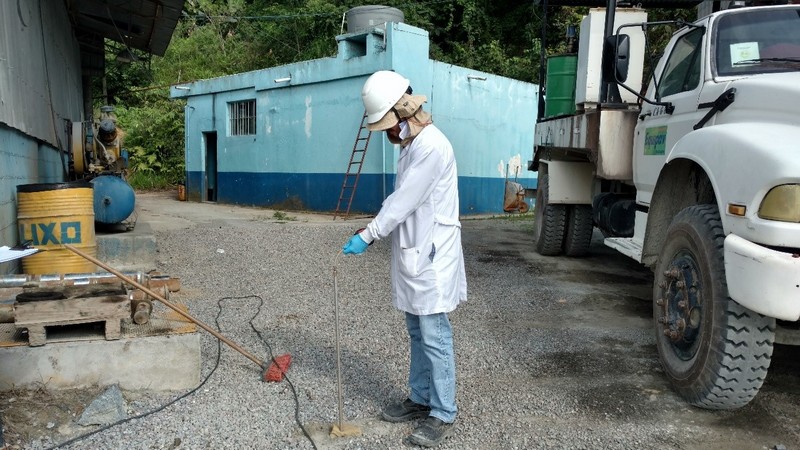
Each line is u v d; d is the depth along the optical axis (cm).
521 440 321
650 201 505
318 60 1462
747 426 337
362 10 1403
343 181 1443
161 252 836
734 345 321
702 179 405
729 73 430
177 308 370
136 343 365
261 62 2764
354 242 306
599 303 591
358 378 397
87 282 387
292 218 1343
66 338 363
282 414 346
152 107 2655
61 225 561
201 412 345
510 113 1645
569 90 801
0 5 527
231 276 702
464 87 1483
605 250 905
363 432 328
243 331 489
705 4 579
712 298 335
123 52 1470
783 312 293
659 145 504
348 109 1411
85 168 786
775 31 447
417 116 304
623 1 744
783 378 404
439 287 305
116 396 344
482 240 996
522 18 2358
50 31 860
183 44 3112
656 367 421
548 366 423
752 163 319
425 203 304
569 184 785
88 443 308
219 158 1856
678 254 383
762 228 305
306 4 2467
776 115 351
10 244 552
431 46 2338
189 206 1734
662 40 1237
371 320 523
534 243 956
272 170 1655
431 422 317
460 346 463
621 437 323
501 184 1650
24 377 347
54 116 866
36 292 359
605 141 588
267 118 1655
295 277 699
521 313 555
